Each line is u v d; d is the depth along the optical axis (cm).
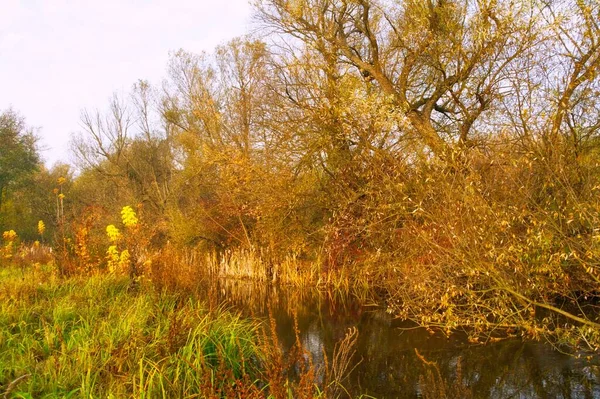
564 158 744
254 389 471
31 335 651
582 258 681
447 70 1215
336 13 1463
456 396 584
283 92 1402
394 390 610
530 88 788
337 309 1124
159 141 3219
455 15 1151
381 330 902
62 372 529
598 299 852
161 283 991
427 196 852
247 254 1672
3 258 1605
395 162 1048
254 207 1550
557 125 764
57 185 3641
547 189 777
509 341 767
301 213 1468
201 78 2316
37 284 992
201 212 1911
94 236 1350
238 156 1516
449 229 762
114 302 833
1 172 3125
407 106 1102
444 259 793
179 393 500
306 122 1284
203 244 1914
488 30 1002
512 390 595
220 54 2167
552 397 567
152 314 755
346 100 1127
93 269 1134
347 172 1238
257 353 640
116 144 3162
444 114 1321
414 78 1328
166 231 2117
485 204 715
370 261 1121
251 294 1388
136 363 559
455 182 780
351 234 1230
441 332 852
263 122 1409
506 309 739
